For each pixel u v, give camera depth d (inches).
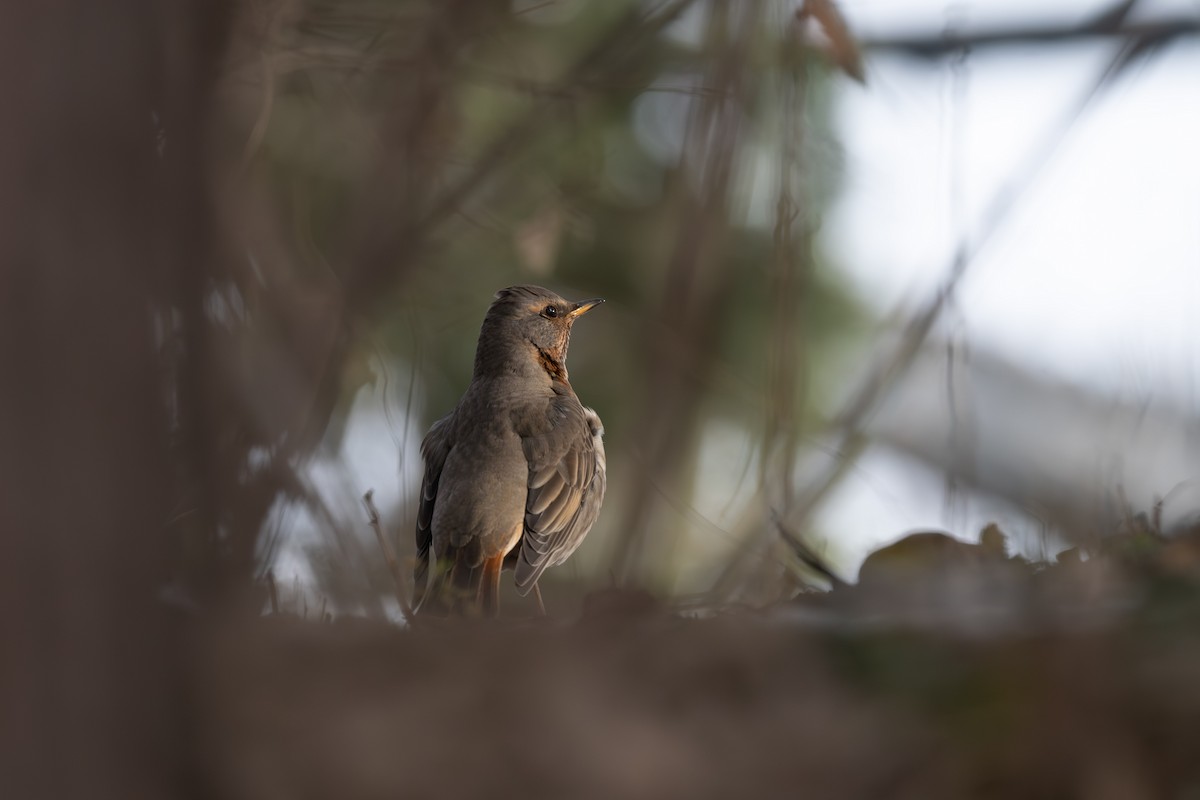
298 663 352.8
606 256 743.7
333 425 486.0
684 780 311.4
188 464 275.0
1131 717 306.2
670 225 666.8
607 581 612.4
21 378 206.5
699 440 716.7
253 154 484.1
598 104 693.9
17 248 205.6
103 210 211.5
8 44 205.9
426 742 322.3
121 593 217.2
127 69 214.2
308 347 464.4
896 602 373.1
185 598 260.1
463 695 339.0
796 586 450.6
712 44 541.0
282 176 606.5
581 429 550.0
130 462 214.8
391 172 505.4
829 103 634.2
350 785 307.1
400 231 495.8
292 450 355.6
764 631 357.7
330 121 583.5
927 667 329.7
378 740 316.2
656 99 717.3
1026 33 503.5
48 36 207.8
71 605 212.4
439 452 541.0
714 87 539.2
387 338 647.8
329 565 388.5
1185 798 298.4
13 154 205.5
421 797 309.4
